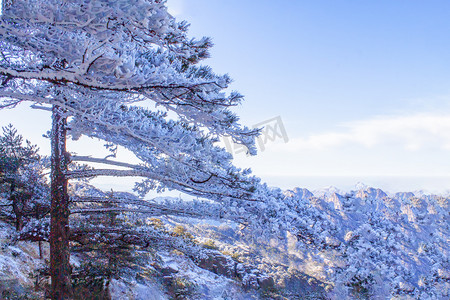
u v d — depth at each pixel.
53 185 7.56
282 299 32.91
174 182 8.02
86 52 3.69
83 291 11.90
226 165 7.93
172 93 5.02
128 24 3.37
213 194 8.55
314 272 56.56
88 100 5.06
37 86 5.04
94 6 3.08
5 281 9.92
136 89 4.55
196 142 7.16
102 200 8.15
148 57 5.67
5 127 13.54
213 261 36.47
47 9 3.27
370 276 11.26
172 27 3.67
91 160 7.87
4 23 3.54
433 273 13.66
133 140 7.50
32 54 4.23
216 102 5.48
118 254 13.33
